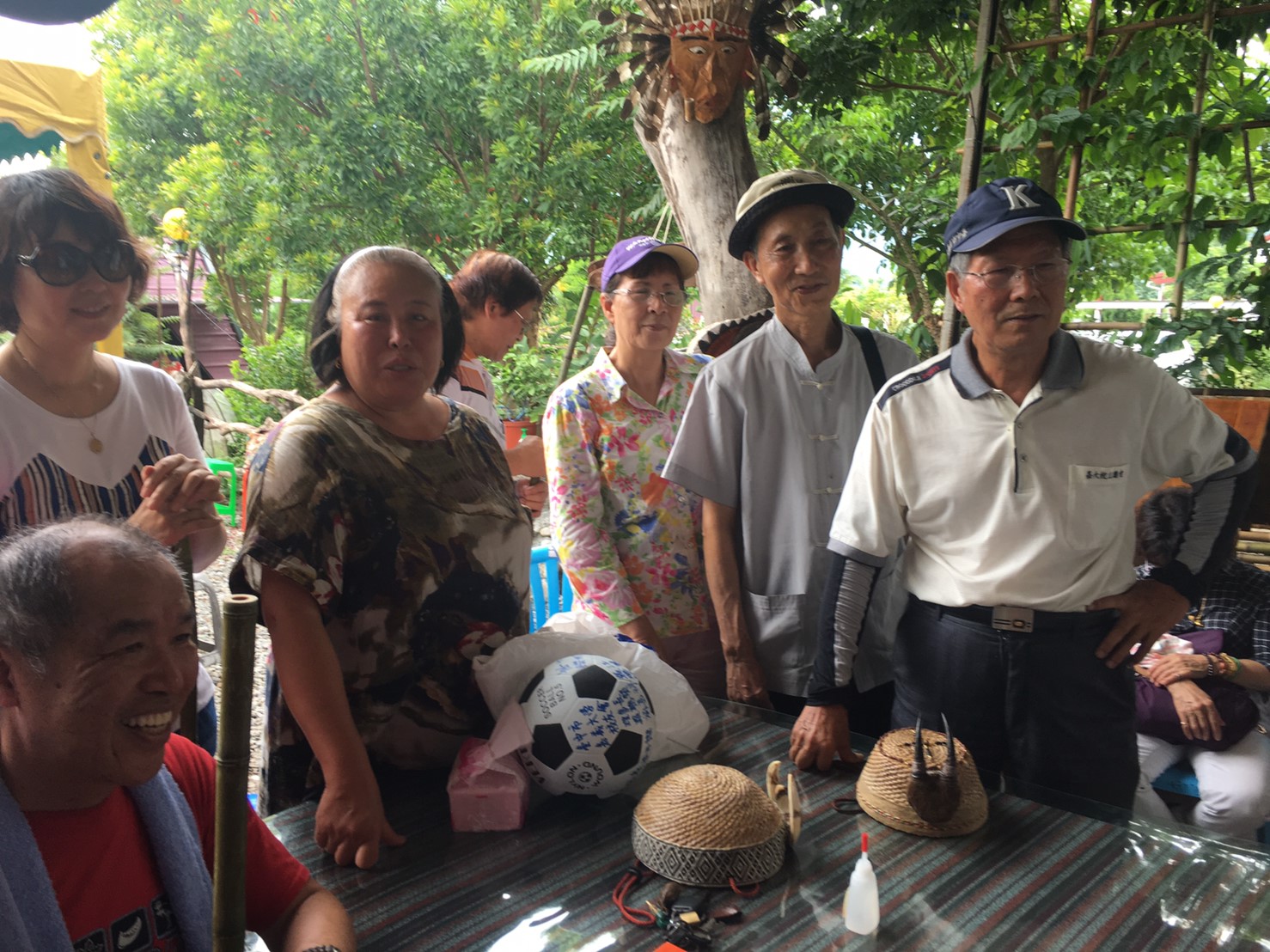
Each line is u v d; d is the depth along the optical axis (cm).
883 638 223
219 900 98
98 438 194
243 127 1046
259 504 147
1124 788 188
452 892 138
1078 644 181
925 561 193
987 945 125
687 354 266
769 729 194
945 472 181
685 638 245
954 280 179
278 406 730
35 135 568
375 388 158
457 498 167
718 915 130
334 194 952
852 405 228
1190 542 187
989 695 184
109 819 110
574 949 125
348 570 156
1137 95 316
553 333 980
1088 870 143
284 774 165
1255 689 253
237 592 146
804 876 141
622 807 162
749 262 237
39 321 182
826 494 224
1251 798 241
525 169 920
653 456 243
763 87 327
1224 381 307
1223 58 358
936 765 154
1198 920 131
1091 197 548
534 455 290
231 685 94
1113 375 175
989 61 297
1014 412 176
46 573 98
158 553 107
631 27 322
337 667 149
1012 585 179
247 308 1364
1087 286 605
